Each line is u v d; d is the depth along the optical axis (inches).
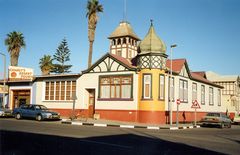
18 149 439.8
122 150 458.0
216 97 1796.3
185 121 1379.2
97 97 1258.6
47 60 2578.7
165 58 1209.4
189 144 562.9
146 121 1132.5
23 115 1194.6
